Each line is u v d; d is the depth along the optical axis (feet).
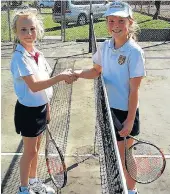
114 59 10.74
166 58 36.47
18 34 11.49
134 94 10.63
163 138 19.13
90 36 37.45
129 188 11.90
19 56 11.23
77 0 56.08
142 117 22.04
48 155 13.23
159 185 14.75
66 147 17.54
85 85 27.37
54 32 51.96
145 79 29.66
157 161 12.63
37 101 11.75
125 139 10.94
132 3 72.38
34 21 11.54
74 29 54.13
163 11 70.54
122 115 11.28
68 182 14.66
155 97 25.70
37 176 14.74
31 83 11.21
